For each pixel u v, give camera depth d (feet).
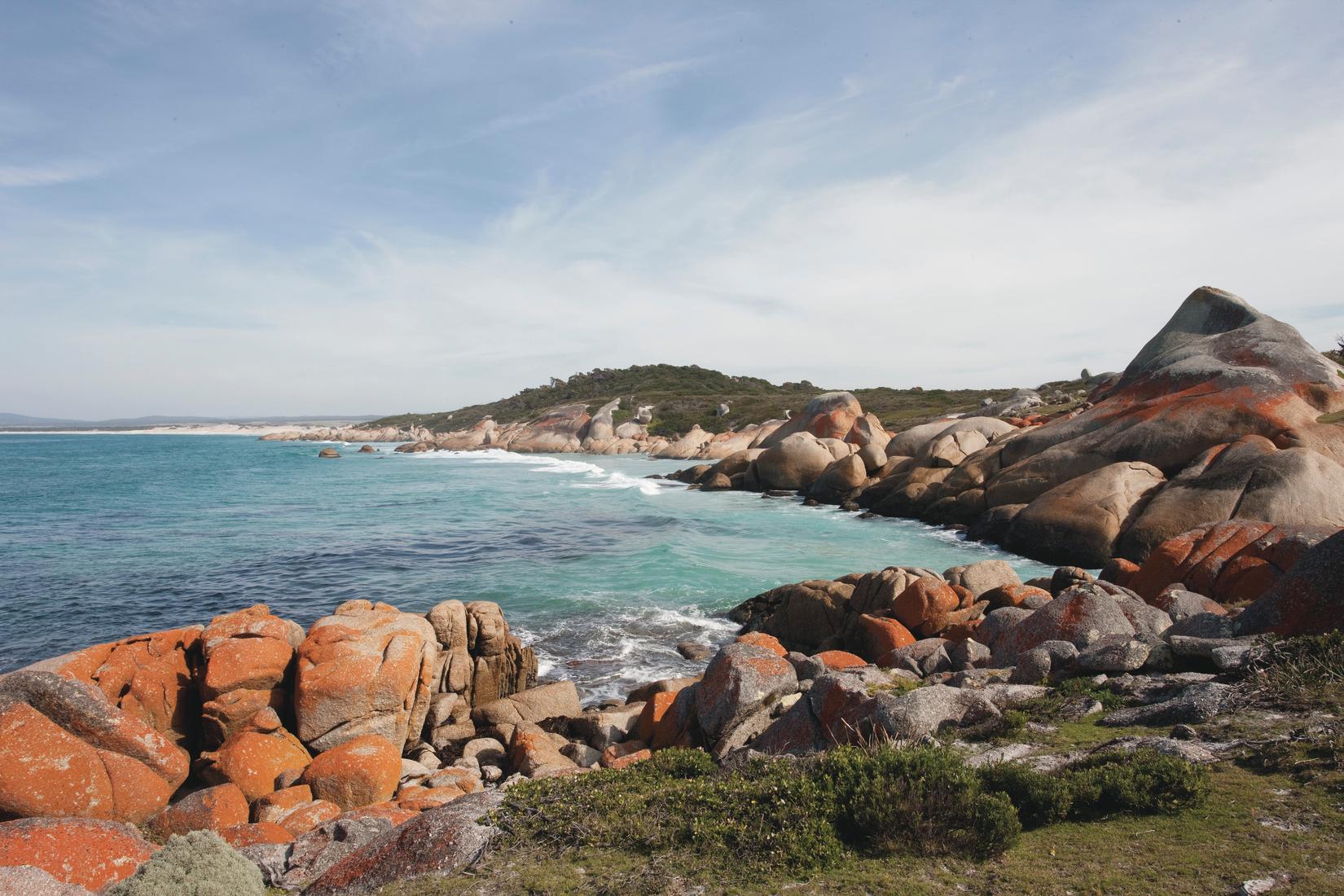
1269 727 24.31
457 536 115.14
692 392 483.10
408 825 23.53
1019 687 32.63
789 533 113.50
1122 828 19.60
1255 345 103.65
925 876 18.35
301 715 40.04
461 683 49.60
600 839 22.34
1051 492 92.84
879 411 322.14
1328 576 32.22
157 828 30.96
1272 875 16.28
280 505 156.25
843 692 30.50
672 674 57.31
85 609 74.84
